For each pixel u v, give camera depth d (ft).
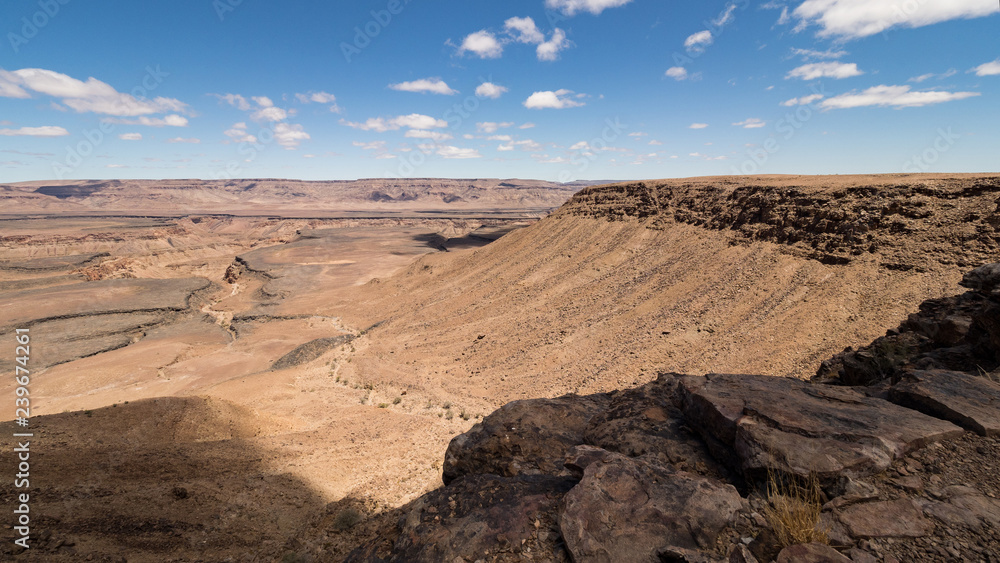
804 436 16.11
